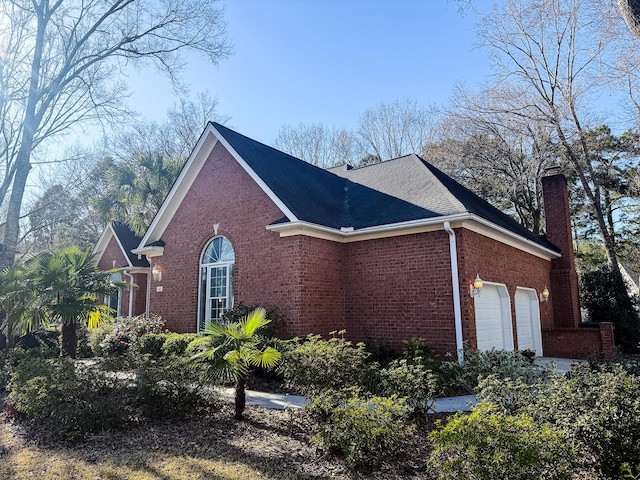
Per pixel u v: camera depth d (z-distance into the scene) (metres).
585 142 23.19
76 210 31.19
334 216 13.23
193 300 13.80
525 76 22.42
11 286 10.16
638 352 18.22
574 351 15.67
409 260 11.62
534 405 5.20
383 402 5.59
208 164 14.18
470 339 10.42
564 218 19.05
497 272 12.91
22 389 7.20
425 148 31.23
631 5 4.95
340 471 5.02
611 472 4.28
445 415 7.28
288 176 14.08
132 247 19.86
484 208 15.57
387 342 11.44
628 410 4.53
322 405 6.11
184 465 5.24
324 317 11.88
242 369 7.01
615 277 19.45
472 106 25.17
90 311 9.91
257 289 12.21
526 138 24.55
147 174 21.33
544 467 3.79
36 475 5.10
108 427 6.60
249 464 5.24
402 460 5.29
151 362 7.86
